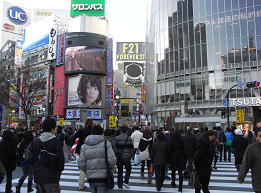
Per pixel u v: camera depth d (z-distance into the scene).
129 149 7.75
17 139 8.50
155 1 41.84
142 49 87.50
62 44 59.06
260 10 31.42
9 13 94.50
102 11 61.78
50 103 59.75
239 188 7.76
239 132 9.43
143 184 8.34
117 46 88.06
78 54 54.78
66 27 64.75
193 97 34.19
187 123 33.72
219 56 32.88
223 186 8.05
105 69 56.12
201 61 34.09
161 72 38.97
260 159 4.02
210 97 32.72
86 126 7.87
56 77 58.94
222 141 13.91
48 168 4.41
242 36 31.83
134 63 84.31
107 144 4.69
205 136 5.84
